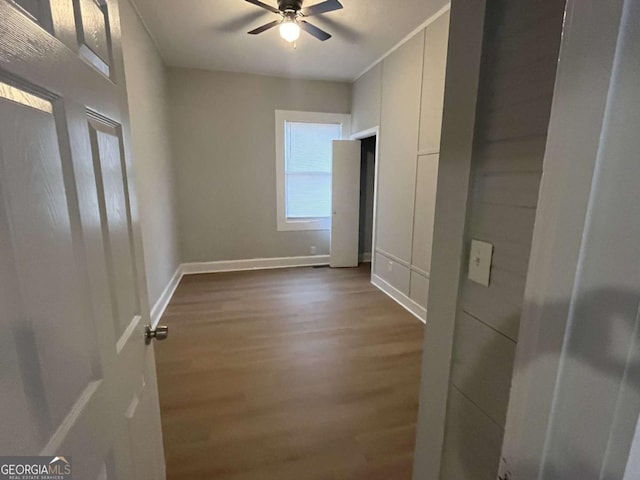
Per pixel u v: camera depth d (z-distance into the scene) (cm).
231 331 298
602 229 39
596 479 42
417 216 332
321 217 520
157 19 298
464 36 80
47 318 55
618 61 36
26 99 51
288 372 236
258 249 498
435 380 101
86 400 67
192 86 434
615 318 39
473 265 84
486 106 78
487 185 79
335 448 171
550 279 46
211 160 457
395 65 361
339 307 354
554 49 61
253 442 174
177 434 178
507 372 76
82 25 72
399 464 162
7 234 46
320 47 363
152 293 314
